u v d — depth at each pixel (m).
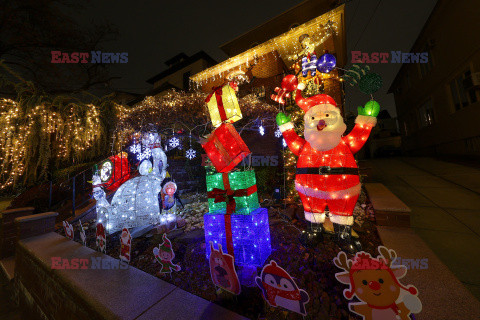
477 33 7.61
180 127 7.31
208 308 1.74
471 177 5.74
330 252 2.55
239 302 1.88
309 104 2.52
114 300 1.88
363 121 2.40
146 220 3.98
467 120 8.74
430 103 12.28
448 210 3.82
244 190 2.31
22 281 3.70
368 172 5.81
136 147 4.59
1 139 6.40
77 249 3.24
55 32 11.70
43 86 12.06
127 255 2.58
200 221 4.27
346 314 1.65
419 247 2.40
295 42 7.86
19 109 6.78
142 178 4.23
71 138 7.50
